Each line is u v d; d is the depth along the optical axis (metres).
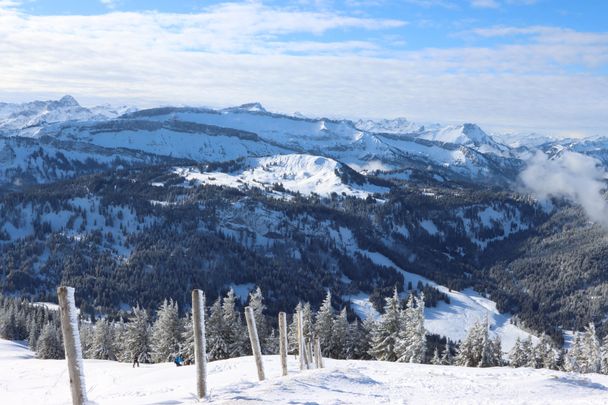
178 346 69.19
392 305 66.31
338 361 37.31
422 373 28.14
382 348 66.06
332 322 71.38
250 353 66.50
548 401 16.56
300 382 17.83
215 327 64.38
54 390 34.34
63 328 10.41
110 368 47.22
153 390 27.00
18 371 46.56
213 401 14.12
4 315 119.69
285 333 20.88
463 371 29.84
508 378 24.95
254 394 15.12
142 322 77.44
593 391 20.48
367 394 17.14
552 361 66.69
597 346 63.38
